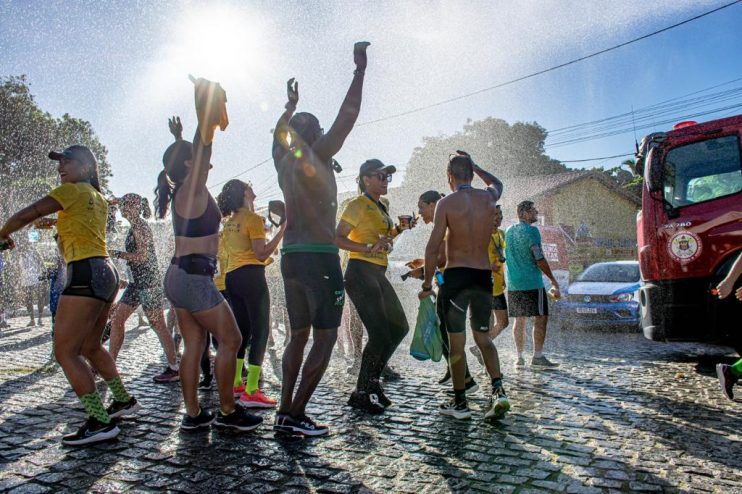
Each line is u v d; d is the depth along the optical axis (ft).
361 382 14.34
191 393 12.26
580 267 71.51
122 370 20.56
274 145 12.61
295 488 9.30
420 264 17.08
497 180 14.92
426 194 17.01
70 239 11.39
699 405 14.53
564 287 35.50
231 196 15.46
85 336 11.59
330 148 11.34
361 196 15.01
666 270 19.83
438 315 15.30
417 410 14.19
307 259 11.47
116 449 11.28
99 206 11.78
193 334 12.31
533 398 15.35
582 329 32.96
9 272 36.40
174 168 11.89
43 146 61.72
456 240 13.50
